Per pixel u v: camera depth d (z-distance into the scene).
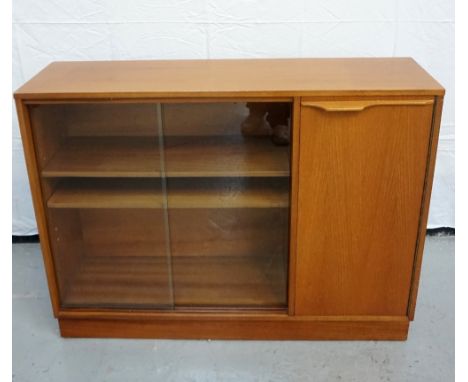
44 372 1.96
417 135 1.77
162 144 1.98
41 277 2.47
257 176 1.92
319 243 1.92
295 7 2.27
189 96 1.78
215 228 2.18
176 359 2.01
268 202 1.98
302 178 1.83
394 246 1.93
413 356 2.00
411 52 2.34
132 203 2.01
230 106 1.89
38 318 2.23
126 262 2.22
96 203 2.00
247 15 2.29
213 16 2.29
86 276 2.21
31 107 1.85
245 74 1.96
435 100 1.73
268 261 2.20
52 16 2.30
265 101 1.77
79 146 1.99
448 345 2.04
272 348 2.06
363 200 1.86
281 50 2.34
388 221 1.89
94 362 2.00
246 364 1.98
